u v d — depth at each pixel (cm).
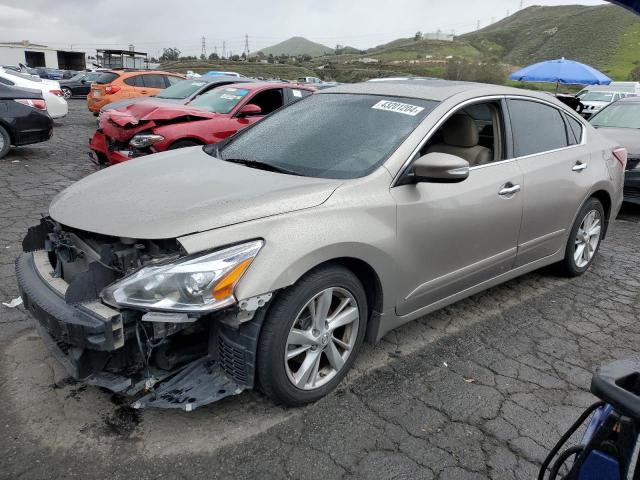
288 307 249
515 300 427
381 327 304
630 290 459
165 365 258
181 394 250
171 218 241
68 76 3653
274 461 239
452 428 268
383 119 334
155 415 264
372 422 268
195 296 225
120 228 243
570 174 416
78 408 266
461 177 284
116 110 746
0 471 225
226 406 274
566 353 349
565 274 469
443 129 356
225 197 261
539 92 424
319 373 284
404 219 293
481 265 356
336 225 262
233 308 236
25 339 327
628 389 131
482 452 252
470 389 302
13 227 543
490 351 346
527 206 375
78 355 240
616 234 632
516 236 377
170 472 230
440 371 318
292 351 262
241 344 248
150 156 366
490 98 364
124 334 235
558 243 430
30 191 704
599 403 149
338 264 273
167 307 224
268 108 834
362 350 336
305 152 324
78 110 1927
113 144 698
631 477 124
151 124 678
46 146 1074
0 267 433
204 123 715
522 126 386
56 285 261
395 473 236
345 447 250
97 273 237
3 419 256
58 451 238
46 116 934
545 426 273
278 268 238
